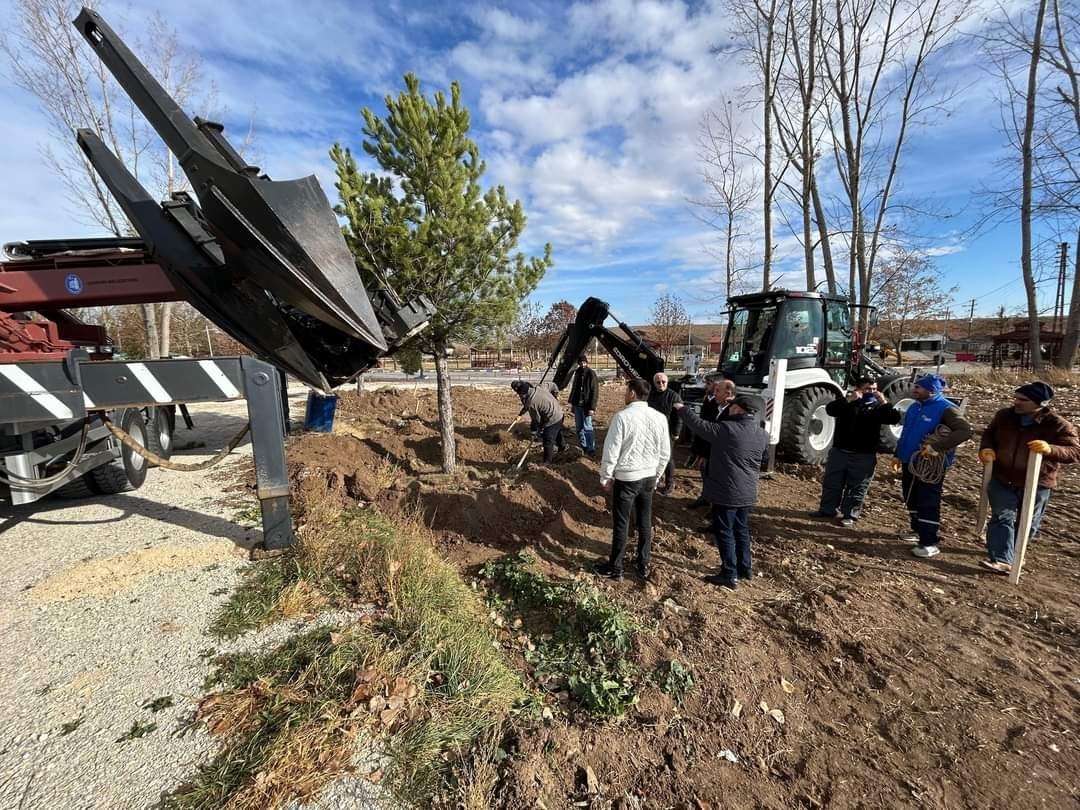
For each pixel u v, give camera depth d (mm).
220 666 2506
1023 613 3262
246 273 3357
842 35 9430
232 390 3506
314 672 2398
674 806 1965
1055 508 4879
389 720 2150
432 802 1833
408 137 5246
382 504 4969
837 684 2670
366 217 5016
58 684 2385
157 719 2164
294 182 3090
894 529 4723
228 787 1833
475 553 4305
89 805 1772
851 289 10375
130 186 3471
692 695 2549
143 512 4676
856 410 4719
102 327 5945
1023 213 13203
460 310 5766
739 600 3520
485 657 2650
